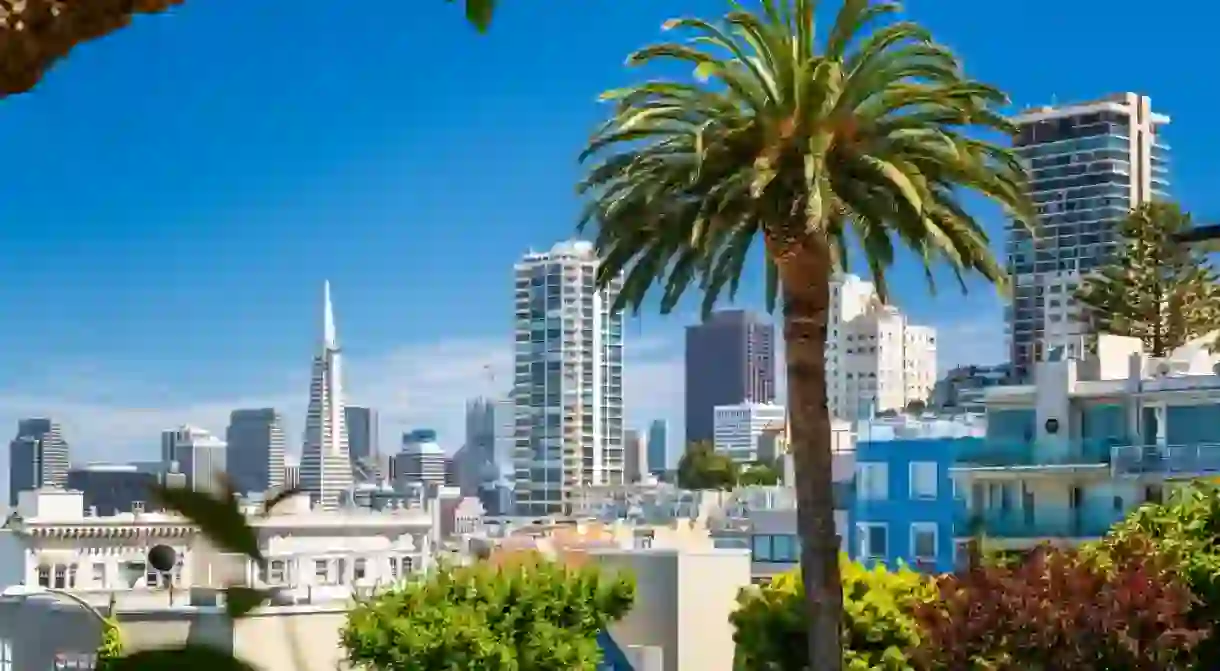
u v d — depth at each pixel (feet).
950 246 109.81
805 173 107.45
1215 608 112.68
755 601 141.28
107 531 243.60
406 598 140.77
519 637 140.77
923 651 113.50
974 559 121.08
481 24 21.29
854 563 142.31
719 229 111.55
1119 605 105.91
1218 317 325.83
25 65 19.20
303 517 257.55
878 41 110.93
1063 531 230.07
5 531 246.88
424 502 383.65
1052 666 106.42
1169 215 324.39
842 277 122.62
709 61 111.24
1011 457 239.71
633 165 113.29
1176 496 135.54
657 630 158.61
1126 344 247.70
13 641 155.53
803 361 118.21
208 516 17.76
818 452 119.24
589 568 146.00
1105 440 230.89
